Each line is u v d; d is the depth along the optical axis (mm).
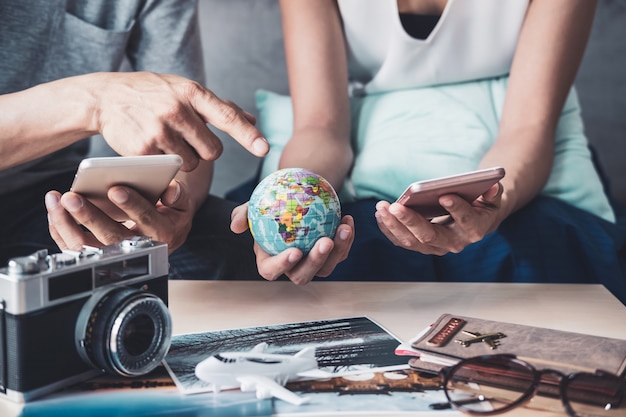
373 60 1744
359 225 1444
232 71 2473
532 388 643
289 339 825
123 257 720
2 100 1080
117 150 1018
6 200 1485
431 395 673
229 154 2438
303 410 643
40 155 1152
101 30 1549
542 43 1492
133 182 846
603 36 2432
